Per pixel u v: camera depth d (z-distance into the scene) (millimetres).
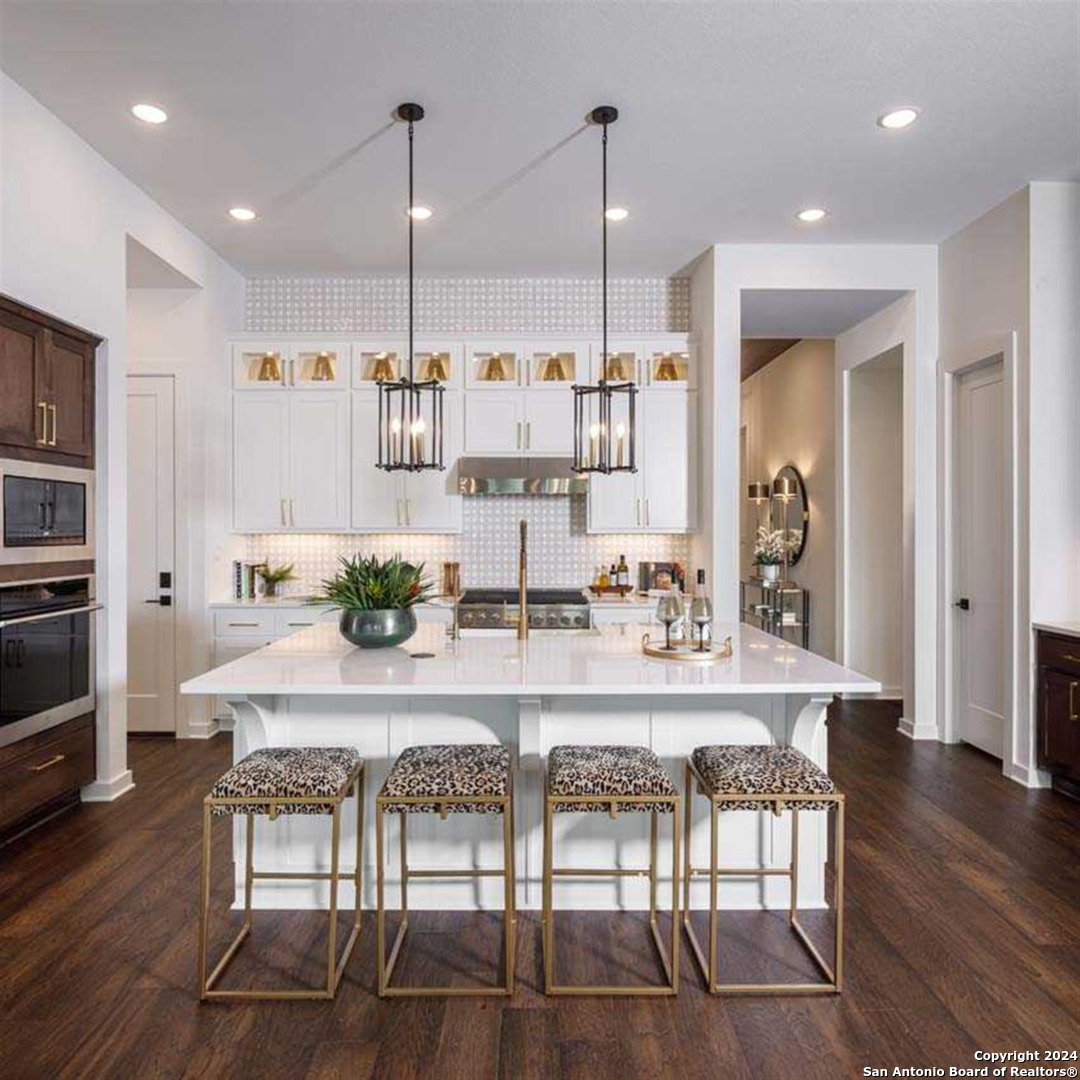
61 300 3342
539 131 3369
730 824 2717
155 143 3494
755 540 8805
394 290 5488
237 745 2676
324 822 2699
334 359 5363
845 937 2490
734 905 2709
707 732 2729
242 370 5207
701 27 2672
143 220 4004
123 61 2871
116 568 3756
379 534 5484
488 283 5469
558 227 4465
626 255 4969
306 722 2711
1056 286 3908
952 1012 2111
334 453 5238
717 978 2227
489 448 5246
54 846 3158
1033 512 3922
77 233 3445
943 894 2777
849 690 2373
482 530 5531
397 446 5242
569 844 2697
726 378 4824
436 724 2709
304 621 4910
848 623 5820
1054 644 3775
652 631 3547
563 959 2369
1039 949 2420
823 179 3846
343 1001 2162
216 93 3080
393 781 2230
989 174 3803
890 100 3131
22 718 3158
